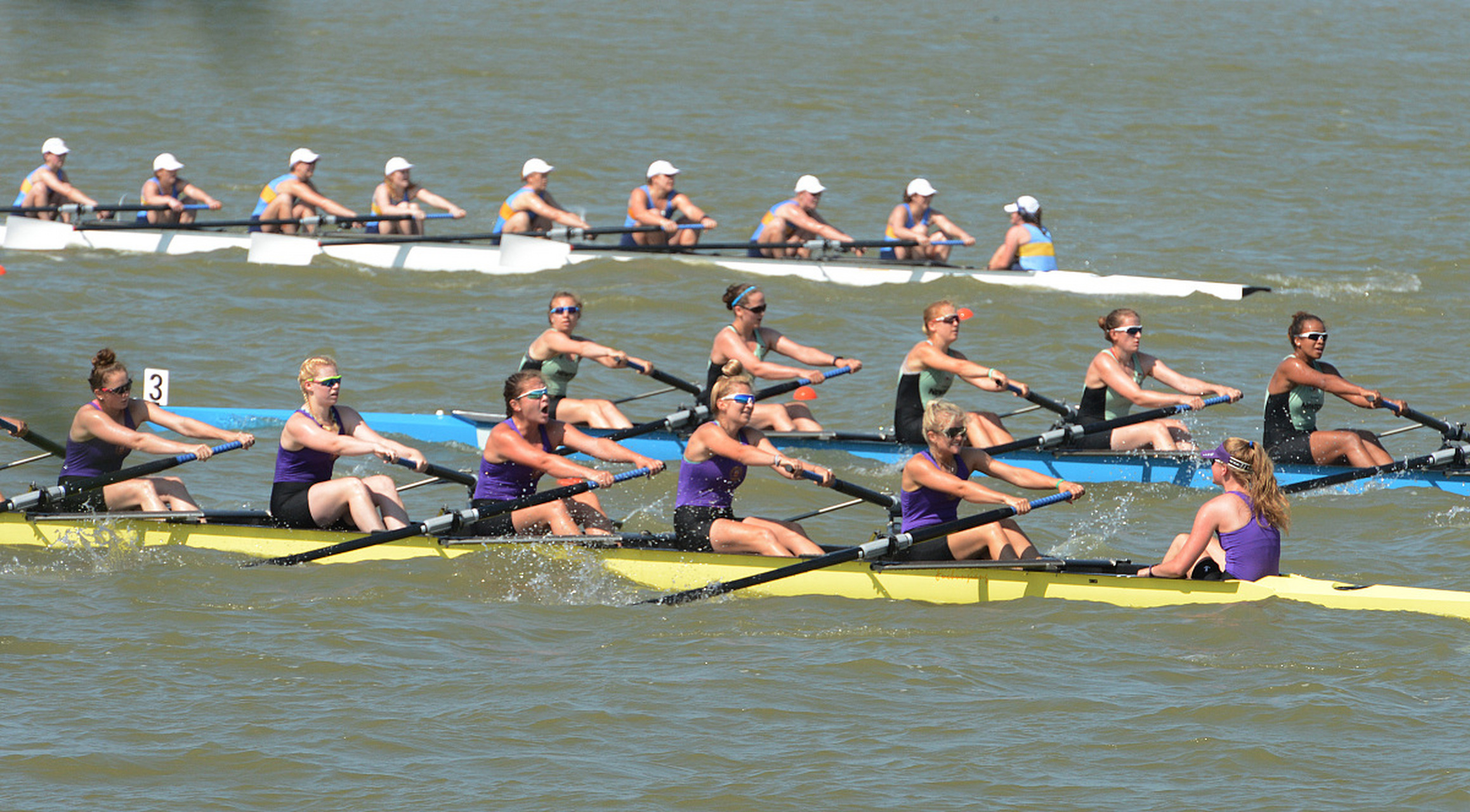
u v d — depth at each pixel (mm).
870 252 97812
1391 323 76562
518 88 153000
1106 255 94812
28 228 90000
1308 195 114188
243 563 39625
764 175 120062
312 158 91000
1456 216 106938
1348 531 44781
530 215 89312
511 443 39906
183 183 94812
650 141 131625
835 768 26984
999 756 27531
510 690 30609
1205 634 34156
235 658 32156
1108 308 79188
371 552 40344
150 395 50844
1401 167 125625
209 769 26672
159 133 128750
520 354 68812
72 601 36094
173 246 90375
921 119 144000
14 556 40281
